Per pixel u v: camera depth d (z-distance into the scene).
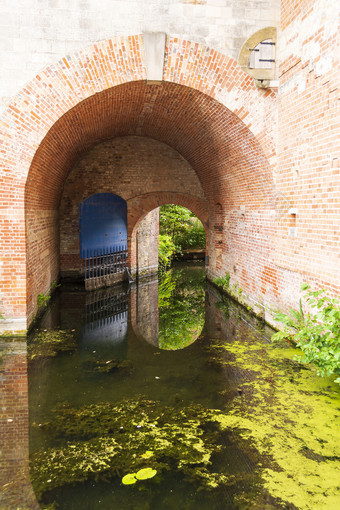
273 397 5.60
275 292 8.42
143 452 4.31
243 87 7.98
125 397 5.64
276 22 7.89
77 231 14.44
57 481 3.87
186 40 7.82
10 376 6.36
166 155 14.55
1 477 3.93
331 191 6.10
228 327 9.20
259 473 3.97
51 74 7.55
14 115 7.50
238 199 10.86
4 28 7.39
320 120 6.37
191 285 15.20
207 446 4.43
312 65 6.55
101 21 7.61
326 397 5.59
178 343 8.25
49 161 9.48
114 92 8.34
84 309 11.09
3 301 7.80
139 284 15.10
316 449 4.37
